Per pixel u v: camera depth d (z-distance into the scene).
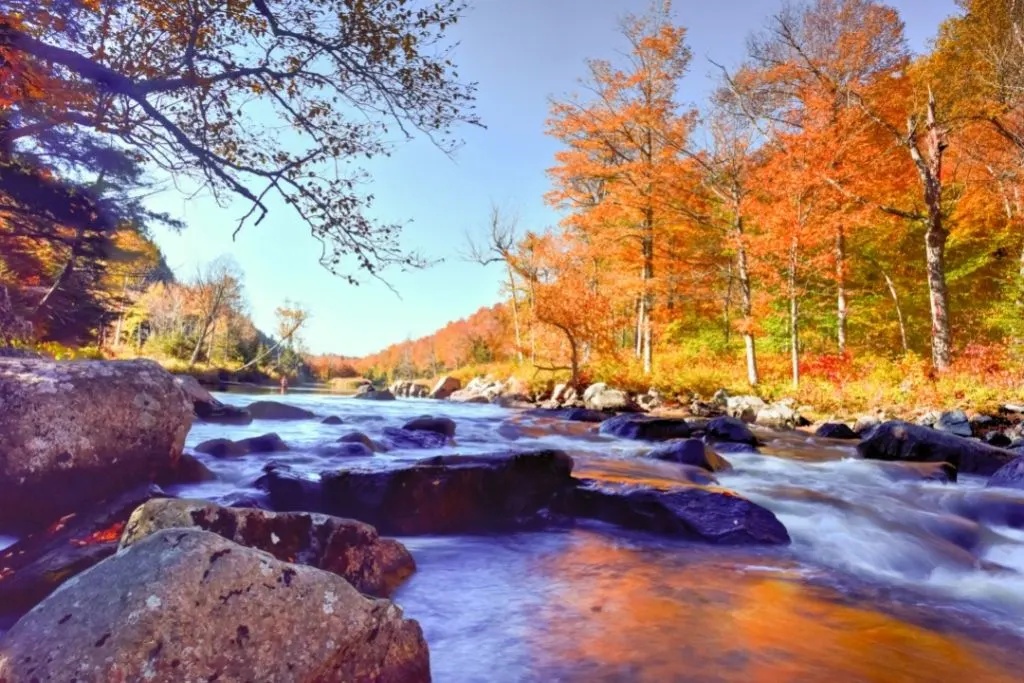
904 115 20.75
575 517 5.06
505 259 27.97
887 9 20.16
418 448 8.36
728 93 20.70
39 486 3.99
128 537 2.55
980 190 20.52
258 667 1.70
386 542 3.46
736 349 28.61
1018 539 5.09
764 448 10.78
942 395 15.12
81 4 6.44
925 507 6.08
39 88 6.29
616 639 2.73
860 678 2.42
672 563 4.00
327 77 8.08
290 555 2.88
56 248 19.62
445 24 7.66
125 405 4.45
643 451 9.05
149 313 57.28
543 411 19.14
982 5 20.33
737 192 20.12
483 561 3.92
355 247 8.03
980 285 23.67
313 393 36.22
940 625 3.13
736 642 2.73
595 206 24.80
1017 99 17.77
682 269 23.05
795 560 4.24
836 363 18.61
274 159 8.16
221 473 5.68
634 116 22.33
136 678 1.54
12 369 4.16
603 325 23.48
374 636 1.99
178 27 7.39
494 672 2.39
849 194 17.56
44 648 1.59
